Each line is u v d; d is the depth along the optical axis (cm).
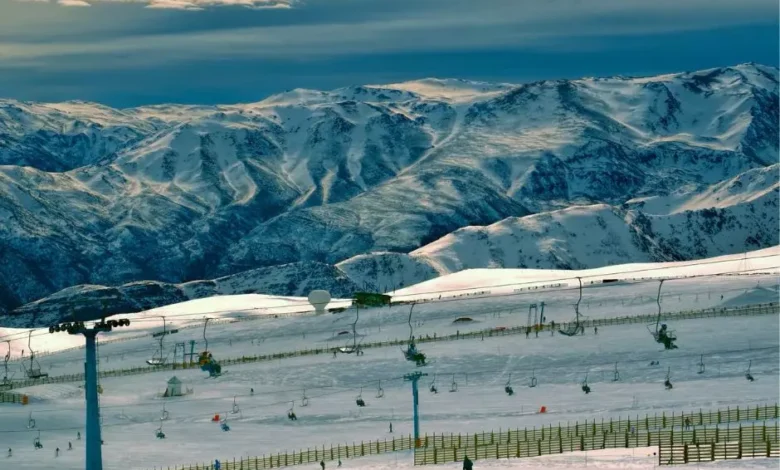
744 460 11575
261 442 16875
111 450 16638
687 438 13612
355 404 19500
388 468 13512
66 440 17788
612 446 13775
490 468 12444
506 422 16612
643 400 17412
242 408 19800
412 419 17688
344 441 16300
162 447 16775
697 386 18150
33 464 15925
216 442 17050
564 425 15800
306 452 15650
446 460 13875
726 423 14700
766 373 18638
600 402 17675
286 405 19838
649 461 11925
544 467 12106
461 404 18700
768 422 14438
